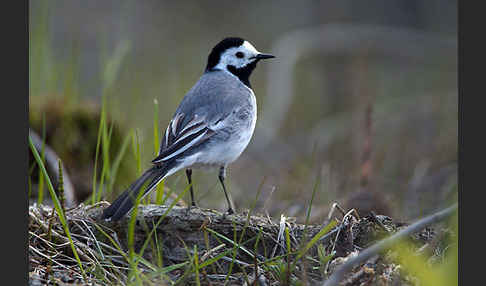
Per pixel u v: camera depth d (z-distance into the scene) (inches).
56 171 452.4
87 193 487.8
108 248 307.1
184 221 315.3
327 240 314.3
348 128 737.0
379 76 888.3
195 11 1142.3
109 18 1016.2
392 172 582.2
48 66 564.1
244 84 425.4
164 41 1005.8
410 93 835.4
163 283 271.6
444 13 1010.7
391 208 444.8
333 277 239.0
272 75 837.8
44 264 290.2
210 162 374.3
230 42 431.2
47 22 560.1
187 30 1066.1
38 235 302.5
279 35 1057.5
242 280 288.5
